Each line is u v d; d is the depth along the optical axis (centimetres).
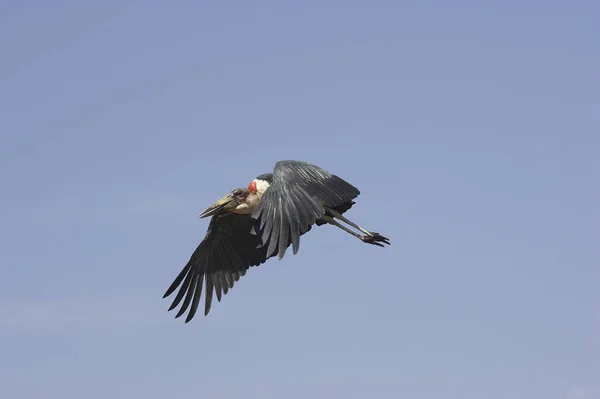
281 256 1388
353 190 1487
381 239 1616
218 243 1770
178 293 1766
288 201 1422
